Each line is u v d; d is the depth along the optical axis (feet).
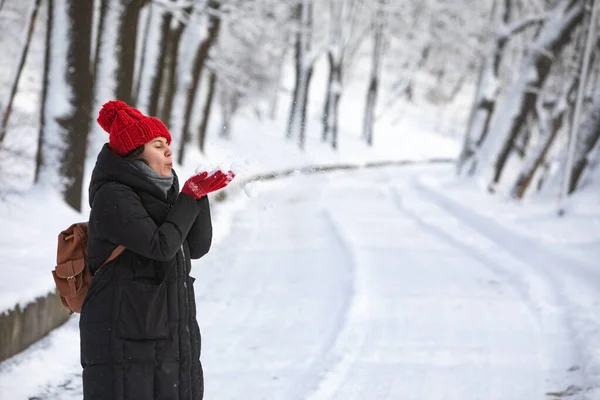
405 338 33.37
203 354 29.94
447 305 40.09
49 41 47.75
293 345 31.63
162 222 14.23
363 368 28.84
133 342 13.71
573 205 74.18
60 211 45.14
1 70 101.14
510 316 37.81
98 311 13.80
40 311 27.96
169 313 14.06
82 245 14.65
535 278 46.14
